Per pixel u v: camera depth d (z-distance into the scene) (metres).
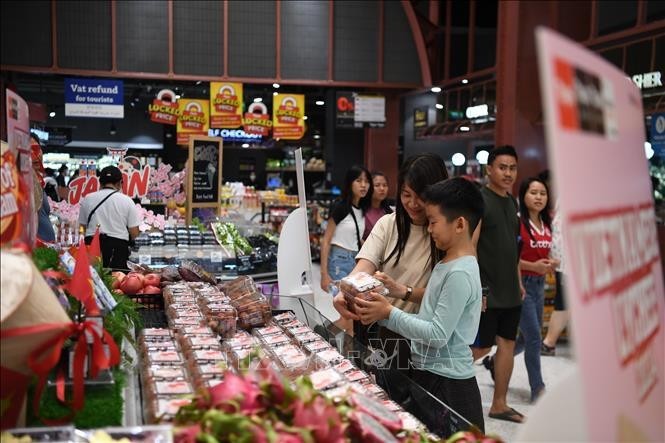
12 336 1.33
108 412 1.64
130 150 17.22
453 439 1.50
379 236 2.82
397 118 13.20
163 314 3.01
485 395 4.62
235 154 18.72
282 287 3.44
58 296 1.76
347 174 5.29
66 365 1.73
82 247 1.80
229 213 8.20
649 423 0.98
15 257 1.40
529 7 8.68
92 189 6.24
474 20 11.84
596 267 0.83
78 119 16.70
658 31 7.16
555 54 0.77
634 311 0.95
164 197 6.87
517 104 8.84
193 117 12.14
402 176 2.62
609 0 7.96
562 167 0.76
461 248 2.31
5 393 1.41
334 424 1.32
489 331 4.04
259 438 1.25
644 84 7.07
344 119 12.47
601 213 0.85
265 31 11.75
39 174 2.78
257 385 1.44
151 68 11.39
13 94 1.78
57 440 1.36
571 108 0.79
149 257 5.50
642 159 1.03
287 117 12.62
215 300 2.76
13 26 10.80
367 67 12.22
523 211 4.62
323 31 11.98
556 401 1.16
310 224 11.86
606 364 0.85
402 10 12.23
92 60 11.16
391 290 2.54
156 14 11.31
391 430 1.50
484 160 9.02
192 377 1.92
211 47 11.58
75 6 11.00
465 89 12.37
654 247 1.06
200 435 1.26
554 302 5.70
